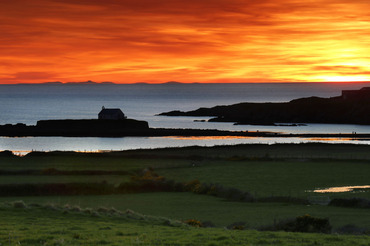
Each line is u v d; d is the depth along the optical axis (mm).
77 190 80500
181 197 78312
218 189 81250
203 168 110562
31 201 71562
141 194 81625
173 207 67688
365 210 63406
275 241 29047
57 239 28203
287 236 31484
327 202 69500
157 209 65625
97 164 116562
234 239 29594
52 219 39250
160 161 123688
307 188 84125
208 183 87000
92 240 28266
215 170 107125
